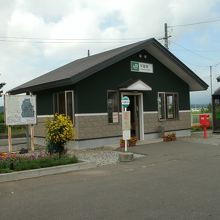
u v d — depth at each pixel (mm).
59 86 17688
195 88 23406
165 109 21344
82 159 13883
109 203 7816
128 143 17688
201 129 27406
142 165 12781
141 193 8586
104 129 18109
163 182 9727
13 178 11016
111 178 10656
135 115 19922
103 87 18203
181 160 13516
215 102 24375
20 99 15766
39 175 11523
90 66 17234
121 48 20875
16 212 7512
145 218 6660
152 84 20578
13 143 23078
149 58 20469
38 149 17453
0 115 35594
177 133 21922
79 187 9609
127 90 19031
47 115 19688
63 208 7621
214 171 11070
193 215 6734
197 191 8555
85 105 17484
